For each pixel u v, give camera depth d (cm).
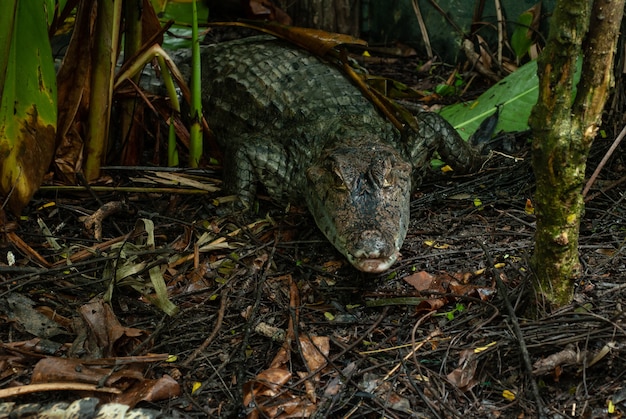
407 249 427
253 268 408
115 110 534
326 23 697
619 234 421
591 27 296
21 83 422
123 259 408
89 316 357
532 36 617
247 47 589
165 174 504
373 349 346
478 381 323
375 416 311
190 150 517
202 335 362
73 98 462
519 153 530
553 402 309
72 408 306
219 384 329
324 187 419
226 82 563
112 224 459
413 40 691
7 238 426
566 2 289
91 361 331
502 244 423
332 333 362
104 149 491
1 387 325
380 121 506
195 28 480
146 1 475
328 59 555
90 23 452
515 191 484
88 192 482
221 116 563
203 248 425
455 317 363
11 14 407
